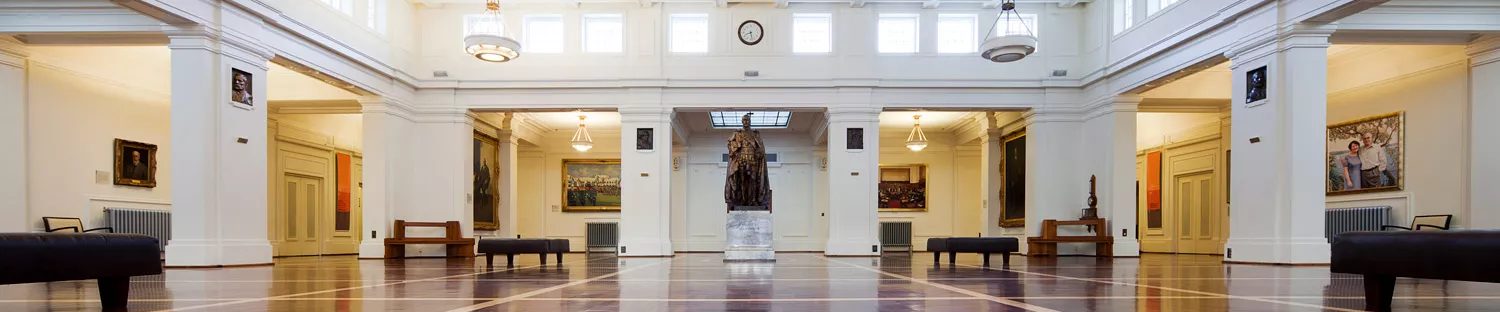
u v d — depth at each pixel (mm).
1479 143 12812
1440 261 4336
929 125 25047
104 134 14094
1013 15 18391
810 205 26203
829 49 18484
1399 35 12320
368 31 16125
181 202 11633
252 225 12570
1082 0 17906
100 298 5570
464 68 18297
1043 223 17859
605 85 18203
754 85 18203
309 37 13922
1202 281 7875
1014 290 6707
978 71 18359
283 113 18641
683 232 25562
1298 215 11578
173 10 10984
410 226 17453
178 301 5652
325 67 14609
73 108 13500
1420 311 4730
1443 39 12438
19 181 12570
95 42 12375
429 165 18125
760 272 10188
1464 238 4234
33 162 12805
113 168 14266
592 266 12438
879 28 18531
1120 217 16953
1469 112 13008
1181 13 14312
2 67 12328
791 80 18219
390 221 17062
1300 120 11578
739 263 13812
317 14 14312
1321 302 5398
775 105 18281
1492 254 4094
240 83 12281
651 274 9695
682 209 25656
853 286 7301
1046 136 18266
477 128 19938
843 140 18219
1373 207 14656
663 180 18156
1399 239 4590
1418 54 13961
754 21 18422
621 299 5891
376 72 16469
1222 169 19031
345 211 21922
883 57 18359
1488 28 11805
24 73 12703
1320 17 11219
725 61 18328
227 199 11961
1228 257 12969
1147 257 17234
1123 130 16844
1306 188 11562
